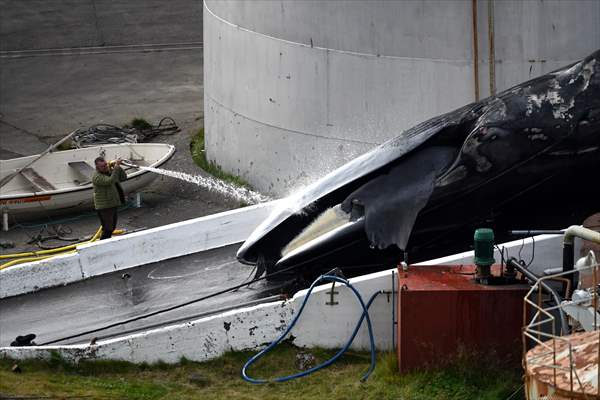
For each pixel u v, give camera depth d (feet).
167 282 141.38
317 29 178.09
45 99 284.41
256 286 136.67
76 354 118.01
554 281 108.06
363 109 176.35
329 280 119.85
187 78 299.38
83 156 216.54
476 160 128.47
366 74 174.19
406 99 171.73
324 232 133.49
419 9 166.61
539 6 161.58
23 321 134.10
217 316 118.01
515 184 129.80
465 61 165.78
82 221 198.80
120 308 135.03
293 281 135.95
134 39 335.26
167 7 359.66
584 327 93.71
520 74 164.25
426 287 107.65
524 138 128.26
